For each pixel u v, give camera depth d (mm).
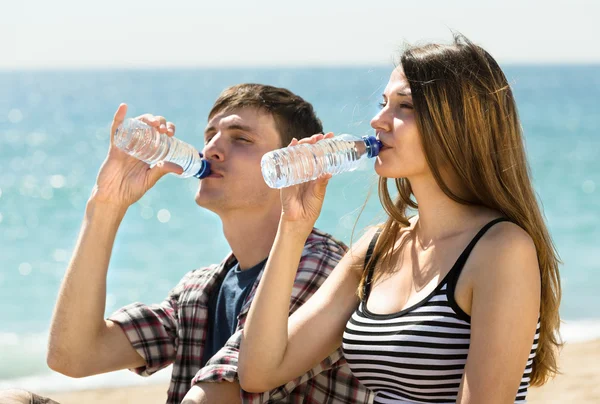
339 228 14008
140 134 2609
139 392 6039
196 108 57625
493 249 2141
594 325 7965
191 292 2906
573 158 25969
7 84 128875
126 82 135250
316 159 2338
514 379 2086
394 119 2291
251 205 2775
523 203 2242
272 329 2416
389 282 2381
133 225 15242
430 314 2184
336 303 2510
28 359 7512
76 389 6207
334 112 46875
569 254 12547
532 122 40031
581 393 5391
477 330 2100
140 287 11102
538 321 2246
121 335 2834
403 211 2510
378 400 2283
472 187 2248
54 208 19031
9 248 14508
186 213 16250
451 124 2213
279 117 2850
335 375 2652
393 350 2207
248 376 2436
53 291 11227
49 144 34156
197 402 2502
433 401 2199
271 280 2426
